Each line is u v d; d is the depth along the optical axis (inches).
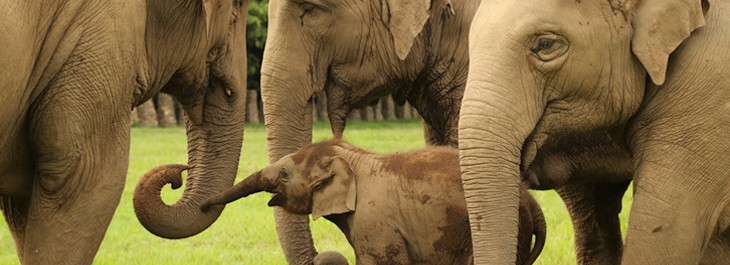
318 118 1688.0
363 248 346.3
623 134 332.8
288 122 419.2
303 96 420.8
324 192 349.4
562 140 387.9
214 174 364.2
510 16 308.5
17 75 278.4
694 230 318.0
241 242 564.4
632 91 316.8
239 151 369.7
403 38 418.6
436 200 339.9
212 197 356.5
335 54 423.5
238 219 631.2
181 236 350.3
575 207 429.7
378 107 1878.7
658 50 309.6
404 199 342.6
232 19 363.6
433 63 429.1
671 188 316.8
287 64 418.3
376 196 345.4
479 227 301.4
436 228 339.3
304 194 352.8
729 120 313.0
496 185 301.6
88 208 310.0
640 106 322.0
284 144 418.6
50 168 304.8
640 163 324.2
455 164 344.8
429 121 441.7
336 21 419.8
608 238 429.4
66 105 298.4
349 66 424.8
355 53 423.5
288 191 354.3
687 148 316.2
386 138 1273.4
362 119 1841.8
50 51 292.4
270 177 355.9
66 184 307.6
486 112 302.7
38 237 311.0
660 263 318.7
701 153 315.0
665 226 316.8
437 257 340.8
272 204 358.3
